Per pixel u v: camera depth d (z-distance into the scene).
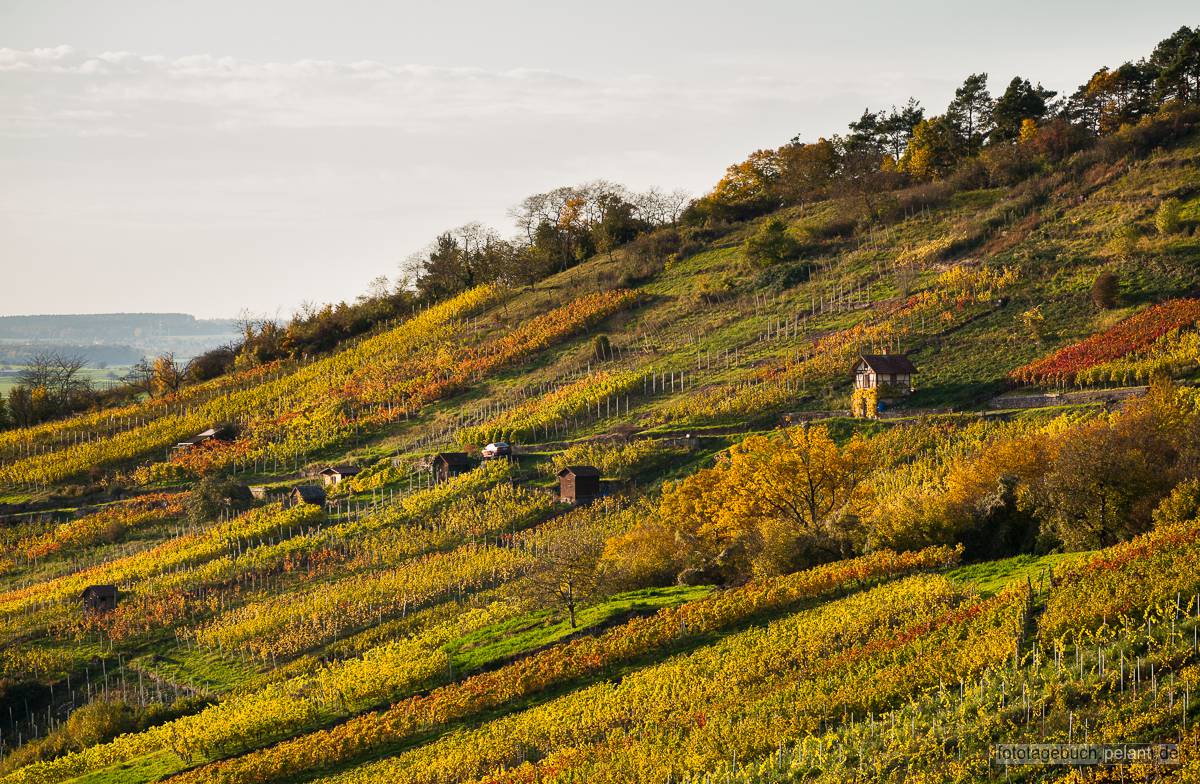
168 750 65.38
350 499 123.19
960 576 57.28
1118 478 57.19
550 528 101.94
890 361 113.75
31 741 76.19
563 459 119.12
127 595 100.44
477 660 67.19
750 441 81.81
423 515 111.56
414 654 71.56
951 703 40.12
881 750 38.62
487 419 144.25
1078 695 37.25
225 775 55.75
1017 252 143.62
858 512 72.69
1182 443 61.38
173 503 131.00
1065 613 43.50
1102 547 57.47
